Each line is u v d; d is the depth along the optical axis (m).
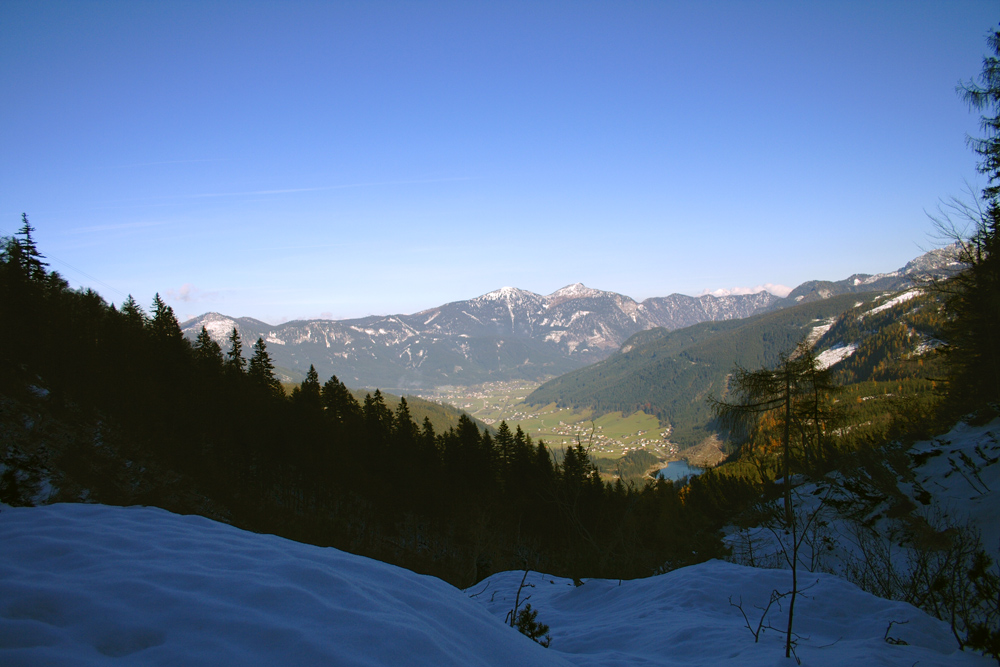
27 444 17.56
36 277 27.22
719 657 4.81
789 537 13.10
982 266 12.91
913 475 14.76
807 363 18.58
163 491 21.20
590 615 7.47
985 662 4.63
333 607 2.60
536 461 33.25
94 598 2.32
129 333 35.97
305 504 31.23
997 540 9.77
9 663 1.74
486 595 9.73
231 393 34.31
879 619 5.66
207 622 2.25
